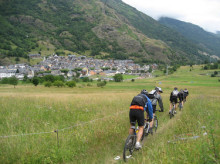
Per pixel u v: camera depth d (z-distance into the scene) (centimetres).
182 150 493
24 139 563
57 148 525
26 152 493
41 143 555
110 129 724
